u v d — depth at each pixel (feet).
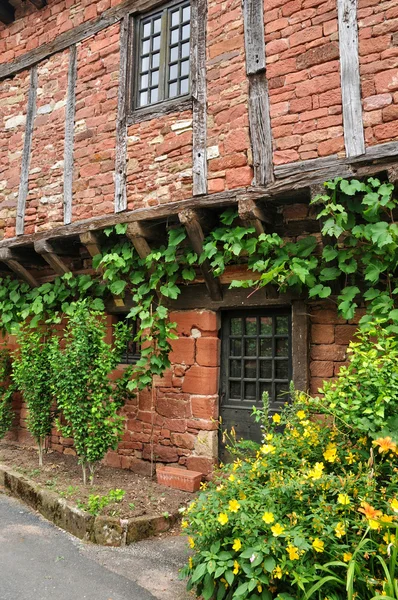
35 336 18.53
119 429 16.01
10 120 21.40
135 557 11.58
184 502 14.34
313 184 13.23
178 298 17.80
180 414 17.26
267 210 14.99
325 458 9.64
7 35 22.11
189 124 15.88
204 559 9.27
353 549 8.18
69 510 13.14
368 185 12.74
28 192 20.18
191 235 15.70
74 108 19.16
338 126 13.10
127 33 18.13
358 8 13.09
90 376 15.40
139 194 16.79
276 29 14.44
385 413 9.78
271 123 14.23
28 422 18.02
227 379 17.11
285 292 15.44
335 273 13.64
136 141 17.10
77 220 18.40
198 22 16.16
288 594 8.11
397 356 10.92
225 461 16.60
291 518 8.61
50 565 11.02
